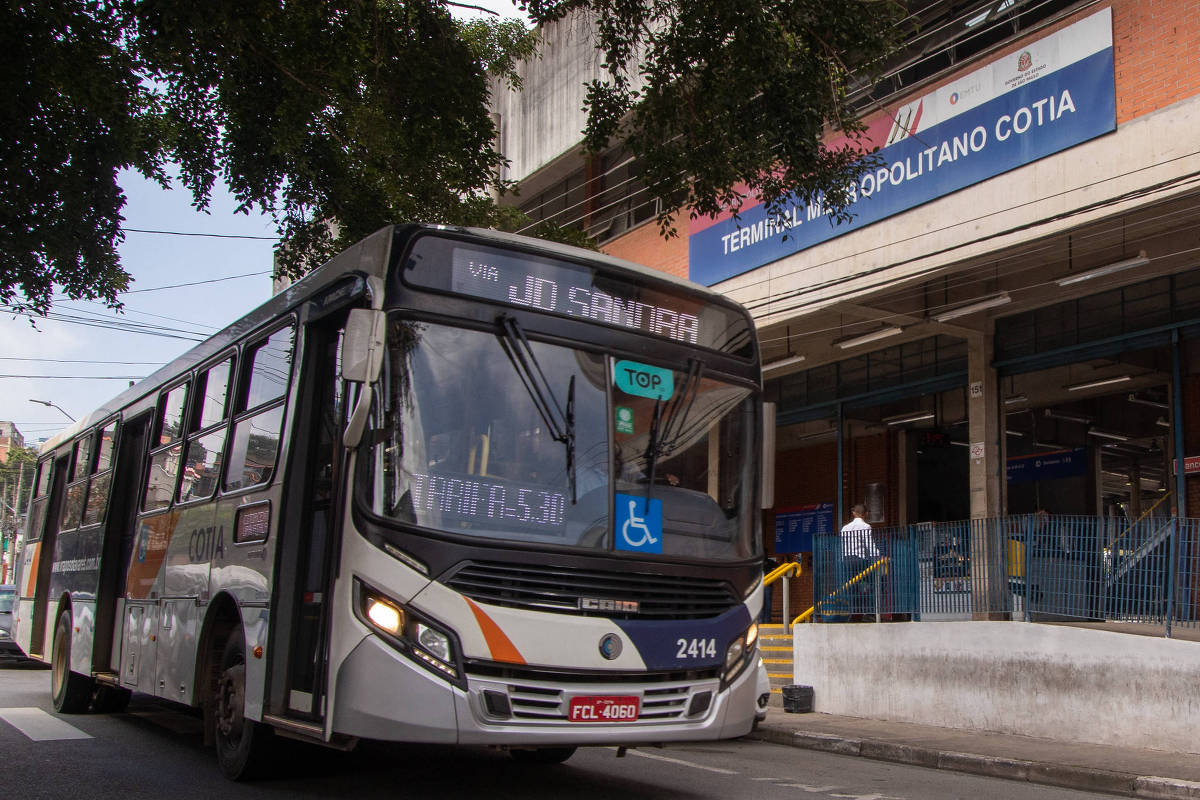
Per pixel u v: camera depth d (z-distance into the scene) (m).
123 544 10.69
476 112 10.87
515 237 6.48
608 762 8.91
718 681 6.26
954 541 12.17
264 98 10.43
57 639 12.09
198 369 9.32
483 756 8.69
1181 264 13.43
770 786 7.98
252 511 7.27
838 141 15.12
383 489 5.74
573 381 6.35
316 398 6.94
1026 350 15.79
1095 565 10.72
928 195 13.74
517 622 5.64
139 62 9.66
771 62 8.76
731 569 6.51
